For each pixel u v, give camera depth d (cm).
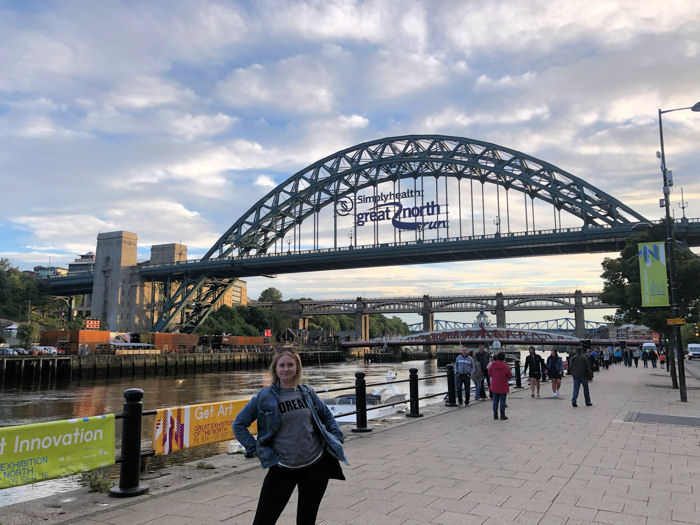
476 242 11081
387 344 15625
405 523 637
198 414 977
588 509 692
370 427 1441
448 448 1123
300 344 16788
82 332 9594
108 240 13638
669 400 2156
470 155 11900
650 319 2941
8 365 6994
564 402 2092
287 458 477
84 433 743
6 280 14088
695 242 9238
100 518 669
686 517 661
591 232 10106
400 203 12850
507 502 722
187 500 745
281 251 13812
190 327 13675
